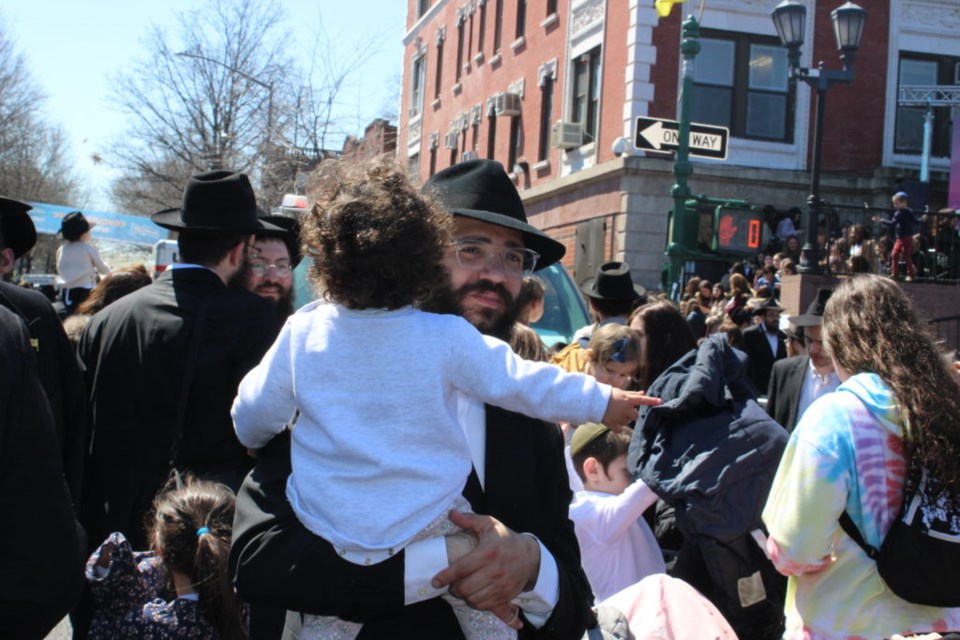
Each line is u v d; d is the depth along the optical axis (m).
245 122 35.34
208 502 3.20
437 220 2.06
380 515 1.87
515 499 2.04
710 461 3.54
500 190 2.62
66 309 10.15
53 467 2.31
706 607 3.10
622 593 3.16
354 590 1.88
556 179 23.55
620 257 19.92
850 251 13.73
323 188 2.09
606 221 20.69
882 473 2.81
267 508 2.05
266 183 28.33
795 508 2.85
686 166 12.37
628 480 3.93
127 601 3.14
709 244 14.26
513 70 27.09
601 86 21.61
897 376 2.85
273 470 2.12
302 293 6.30
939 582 2.70
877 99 20.64
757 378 10.27
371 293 1.97
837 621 2.84
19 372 2.28
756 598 3.54
